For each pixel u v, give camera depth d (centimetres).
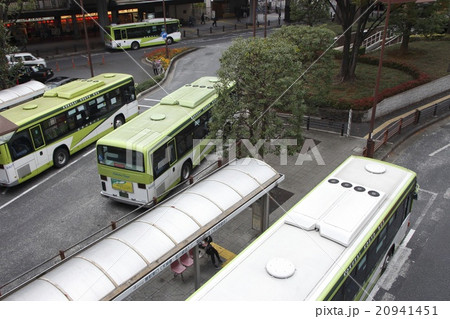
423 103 2434
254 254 814
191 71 3334
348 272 793
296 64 1344
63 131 1809
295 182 1612
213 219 985
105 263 817
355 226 864
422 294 1059
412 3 2531
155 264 843
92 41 4678
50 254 1262
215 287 734
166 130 1477
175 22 4412
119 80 2152
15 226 1411
